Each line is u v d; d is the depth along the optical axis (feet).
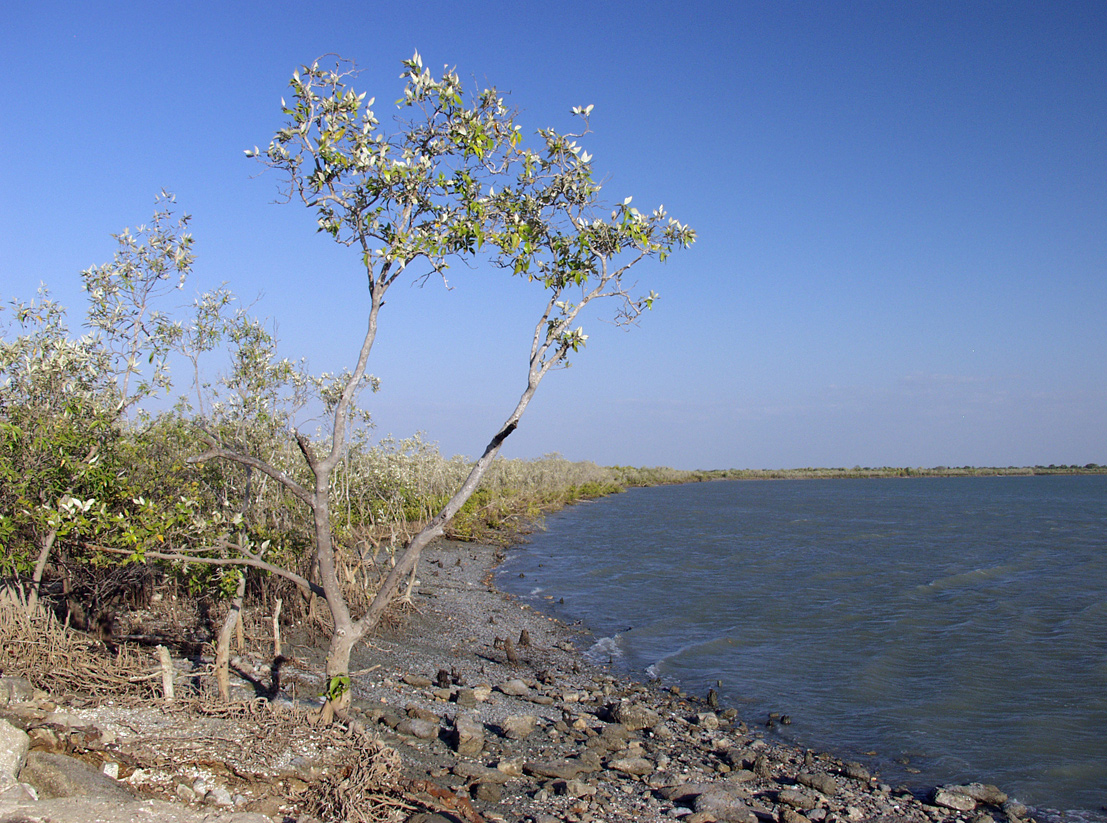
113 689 28.12
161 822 19.34
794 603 80.53
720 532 152.66
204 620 47.14
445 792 25.13
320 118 25.46
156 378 34.71
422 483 98.99
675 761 37.19
